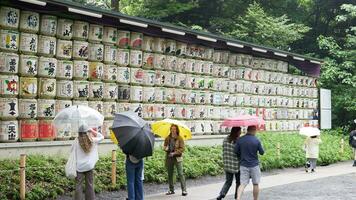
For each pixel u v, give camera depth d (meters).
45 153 13.26
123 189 12.70
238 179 11.30
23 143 12.80
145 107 16.39
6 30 12.54
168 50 17.27
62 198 11.09
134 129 9.76
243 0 31.39
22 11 12.93
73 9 13.27
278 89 23.02
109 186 12.35
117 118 10.09
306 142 18.36
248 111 21.08
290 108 23.86
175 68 17.59
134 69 15.97
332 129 28.31
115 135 9.88
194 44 18.34
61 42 13.82
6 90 12.52
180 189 13.34
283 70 23.39
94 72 14.69
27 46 12.99
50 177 11.59
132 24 15.31
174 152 12.18
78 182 9.52
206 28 31.42
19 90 12.91
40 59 13.34
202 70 18.75
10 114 12.60
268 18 28.05
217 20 30.42
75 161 9.45
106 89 15.09
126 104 15.72
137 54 16.02
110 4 30.88
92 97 14.62
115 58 15.35
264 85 22.11
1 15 12.49
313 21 33.84
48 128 13.46
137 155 9.80
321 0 32.84
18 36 12.83
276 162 18.69
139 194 10.20
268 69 22.39
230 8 31.28
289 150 19.97
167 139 12.41
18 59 12.82
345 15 29.27
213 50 19.23
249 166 10.53
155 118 16.73
